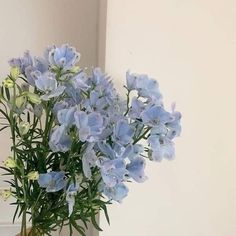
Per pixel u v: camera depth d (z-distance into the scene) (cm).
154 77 67
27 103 57
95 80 56
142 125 56
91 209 56
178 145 68
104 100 55
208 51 67
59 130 51
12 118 54
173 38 66
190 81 67
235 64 68
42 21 71
